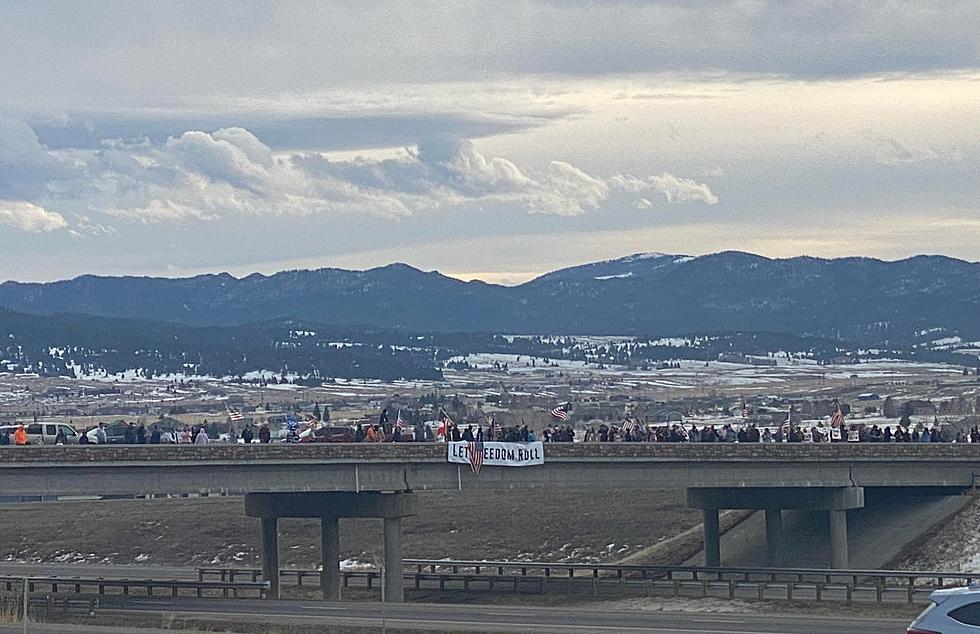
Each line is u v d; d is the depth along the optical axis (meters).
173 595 77.88
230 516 134.62
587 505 128.75
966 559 84.81
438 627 57.31
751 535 103.38
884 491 100.19
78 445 76.00
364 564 108.31
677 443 85.06
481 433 88.38
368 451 80.31
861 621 59.66
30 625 61.78
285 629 57.94
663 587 76.69
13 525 136.75
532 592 79.75
